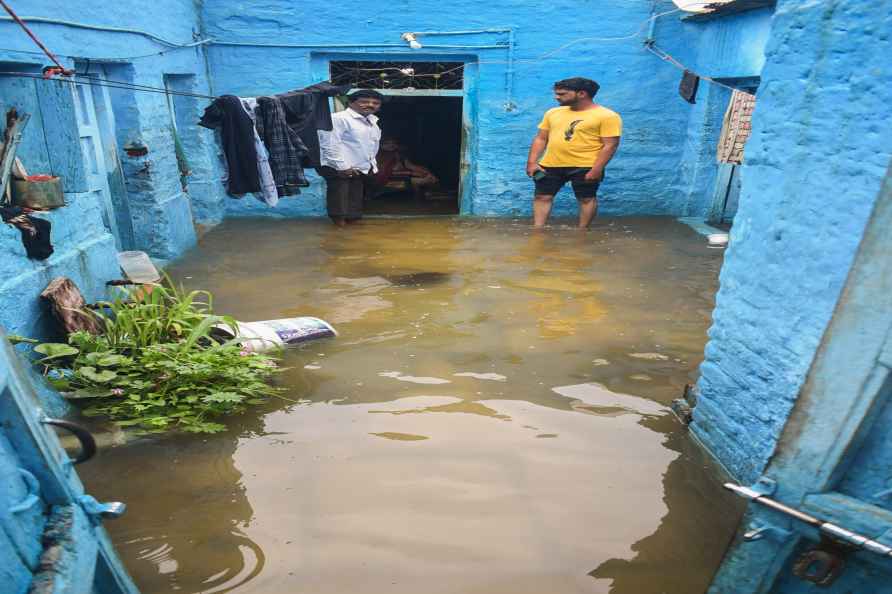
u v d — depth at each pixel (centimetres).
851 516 151
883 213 141
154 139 666
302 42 858
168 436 322
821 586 162
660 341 450
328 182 812
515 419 340
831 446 153
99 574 177
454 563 237
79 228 455
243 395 362
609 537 253
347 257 673
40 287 388
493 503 271
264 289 563
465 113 912
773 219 275
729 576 176
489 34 867
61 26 501
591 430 332
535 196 833
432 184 1116
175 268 632
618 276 609
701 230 829
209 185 839
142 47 643
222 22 841
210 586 224
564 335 458
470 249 711
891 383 145
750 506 170
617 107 906
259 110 630
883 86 219
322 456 305
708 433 318
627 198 947
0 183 384
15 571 136
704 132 870
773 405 270
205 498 273
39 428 159
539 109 905
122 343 392
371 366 404
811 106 251
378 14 853
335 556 239
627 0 859
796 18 258
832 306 239
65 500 163
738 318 299
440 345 438
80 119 571
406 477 288
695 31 877
